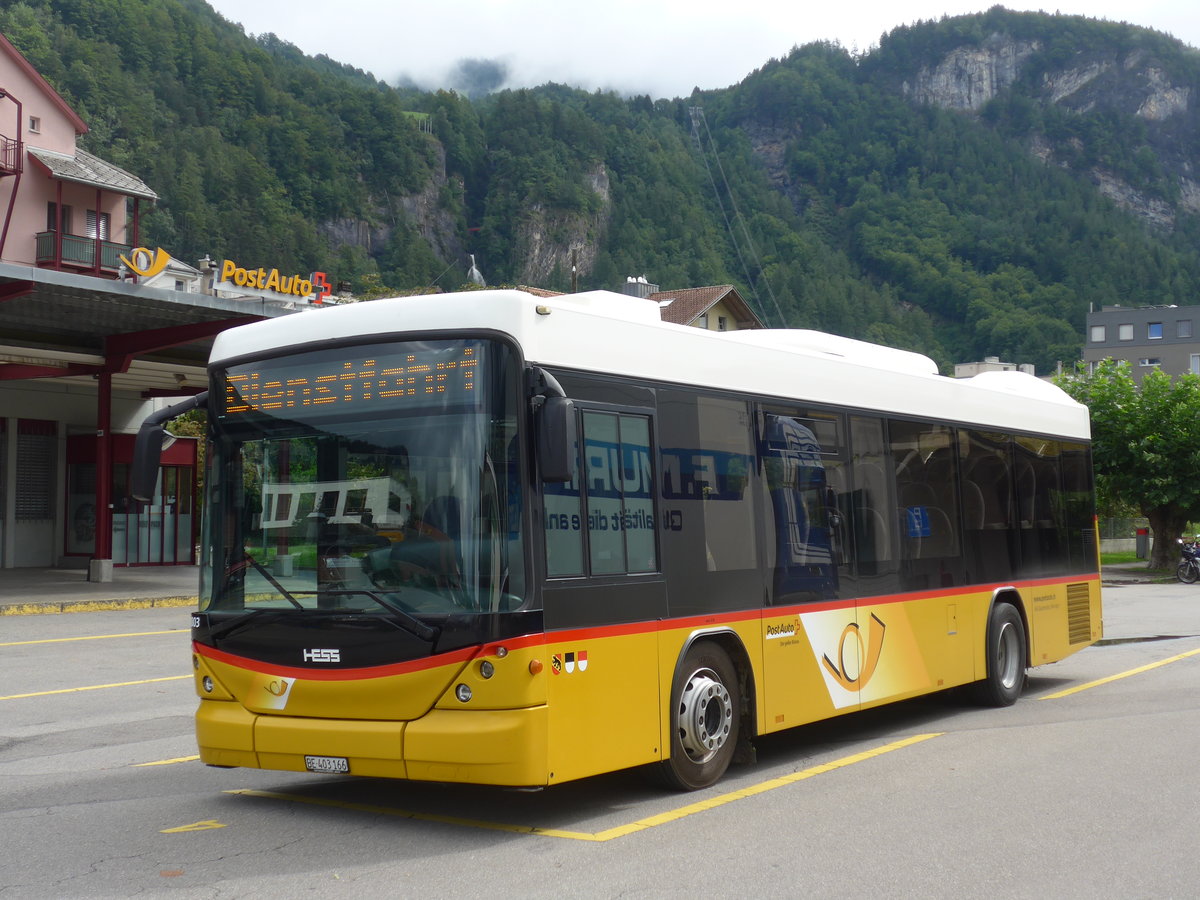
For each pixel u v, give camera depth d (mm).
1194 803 7379
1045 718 10820
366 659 6562
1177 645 17375
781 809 7203
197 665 7230
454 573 6418
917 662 10109
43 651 16062
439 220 189500
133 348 26969
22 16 136125
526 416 6508
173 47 165375
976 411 11570
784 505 8625
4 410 31328
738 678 8109
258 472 7145
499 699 6258
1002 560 11711
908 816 7031
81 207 45938
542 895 5461
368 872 5852
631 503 7191
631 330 7422
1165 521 38656
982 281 197750
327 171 175625
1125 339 127812
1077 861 6082
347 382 6898
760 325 68938
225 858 6121
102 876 5797
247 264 137250
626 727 6977
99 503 27734
